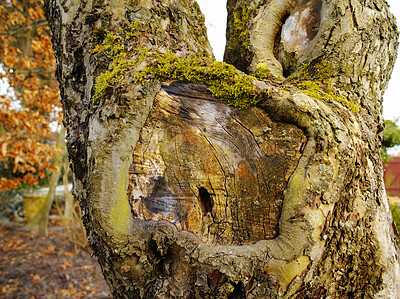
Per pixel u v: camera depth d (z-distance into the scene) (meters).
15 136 1.55
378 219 0.35
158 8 0.36
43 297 1.18
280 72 0.45
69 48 0.36
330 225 0.32
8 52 1.47
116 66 0.32
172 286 0.32
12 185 1.53
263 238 0.32
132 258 0.31
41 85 1.74
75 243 1.83
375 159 0.37
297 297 0.32
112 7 0.34
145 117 0.32
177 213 0.33
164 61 0.32
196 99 0.33
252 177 0.33
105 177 0.31
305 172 0.31
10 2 1.52
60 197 2.45
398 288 0.36
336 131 0.31
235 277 0.30
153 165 0.32
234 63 0.51
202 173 0.33
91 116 0.33
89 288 1.30
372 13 0.40
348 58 0.40
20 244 1.85
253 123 0.33
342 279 0.34
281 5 0.47
